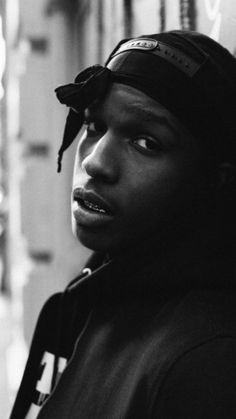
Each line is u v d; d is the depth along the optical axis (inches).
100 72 38.9
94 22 114.1
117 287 42.0
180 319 36.3
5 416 157.6
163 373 33.8
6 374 183.9
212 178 39.2
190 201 38.9
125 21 89.2
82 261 136.3
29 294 159.8
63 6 150.1
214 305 36.7
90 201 38.7
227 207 39.8
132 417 35.0
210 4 59.6
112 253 40.9
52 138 161.6
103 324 42.9
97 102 39.3
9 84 249.8
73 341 50.4
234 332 34.7
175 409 32.9
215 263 38.7
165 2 71.7
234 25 53.0
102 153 38.3
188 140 37.9
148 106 37.6
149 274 39.5
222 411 32.3
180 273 38.6
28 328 159.8
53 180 158.2
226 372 32.9
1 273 285.7
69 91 41.4
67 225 145.5
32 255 167.3
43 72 165.9
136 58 38.7
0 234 280.8
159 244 39.8
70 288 46.0
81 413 39.3
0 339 223.8
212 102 37.9
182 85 37.6
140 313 40.3
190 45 39.0
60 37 151.0
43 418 41.9
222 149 38.8
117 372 38.3
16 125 211.9
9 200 261.0
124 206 38.2
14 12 220.1
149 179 37.9
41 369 51.3
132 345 38.9
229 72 39.6
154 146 37.9
